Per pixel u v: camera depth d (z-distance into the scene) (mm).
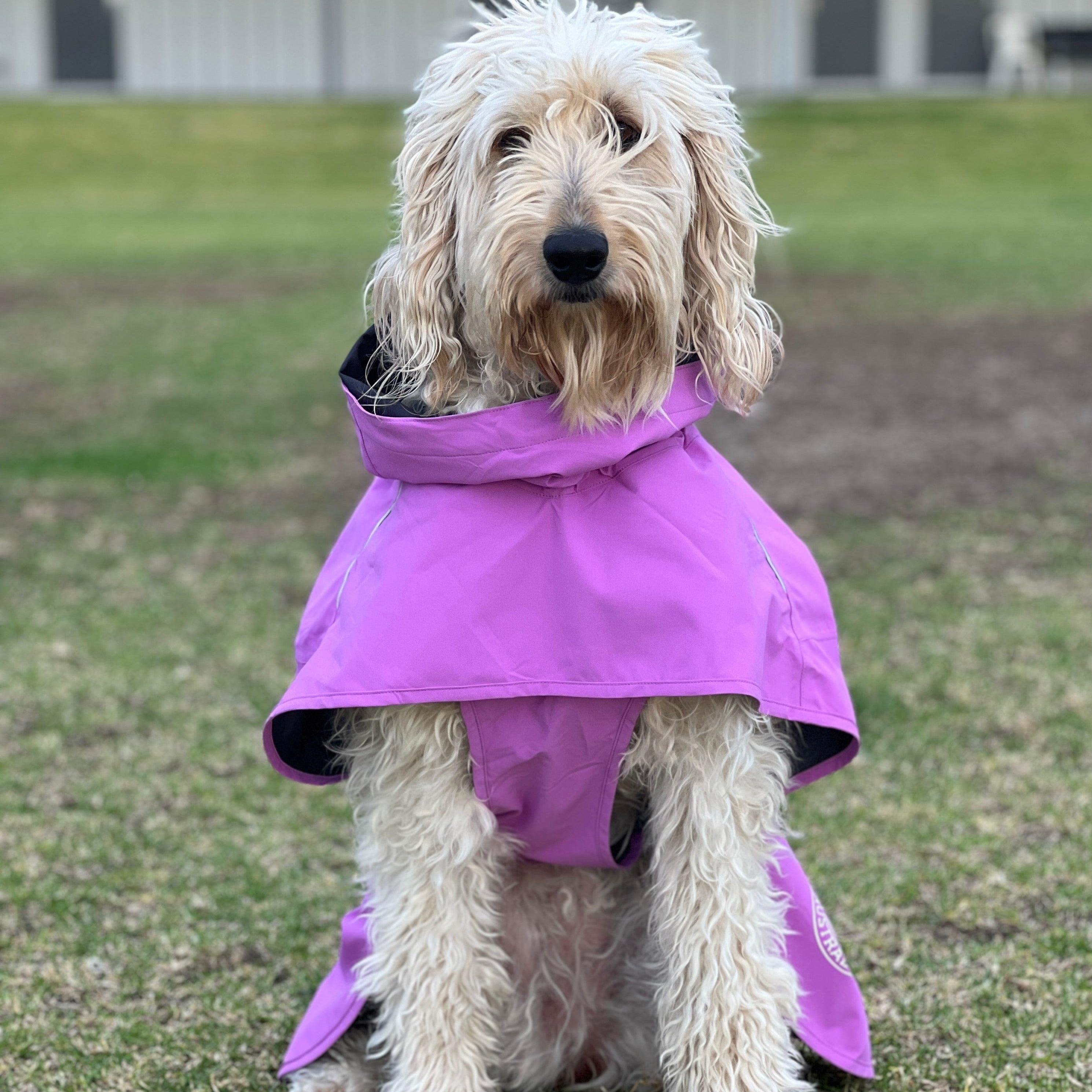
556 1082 3076
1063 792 4242
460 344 2707
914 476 7977
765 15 29719
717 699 2646
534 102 2527
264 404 9797
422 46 30422
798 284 14180
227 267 15375
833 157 23188
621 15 2705
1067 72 29953
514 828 2801
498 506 2590
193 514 7406
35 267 15344
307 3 30141
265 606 6051
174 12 30250
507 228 2482
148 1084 2975
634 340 2562
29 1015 3217
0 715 4945
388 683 2529
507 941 2998
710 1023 2760
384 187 21781
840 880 3752
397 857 2809
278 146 24562
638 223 2500
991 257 15289
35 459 8453
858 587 6145
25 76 30625
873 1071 2920
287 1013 3246
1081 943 3406
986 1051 3008
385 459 2641
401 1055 2852
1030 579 6207
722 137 2668
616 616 2527
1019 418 9203
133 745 4727
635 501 2596
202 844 4059
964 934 3488
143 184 21859
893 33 30500
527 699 2582
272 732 2705
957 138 24281
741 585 2562
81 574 6473
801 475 8078
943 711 4844
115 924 3615
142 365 10977
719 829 2699
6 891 3764
